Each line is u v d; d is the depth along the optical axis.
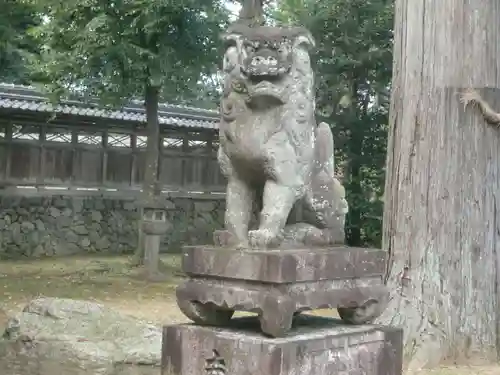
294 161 3.73
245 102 3.79
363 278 3.93
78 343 6.07
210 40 12.35
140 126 16.56
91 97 13.55
